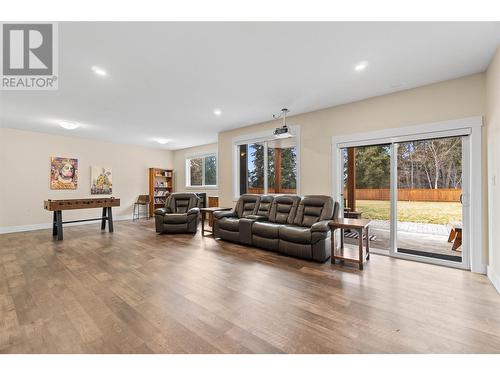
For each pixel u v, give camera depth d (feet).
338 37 7.38
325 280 8.85
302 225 13.00
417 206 12.60
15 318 6.25
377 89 11.42
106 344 5.22
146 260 11.25
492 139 8.68
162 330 5.73
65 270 9.88
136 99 12.43
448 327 5.85
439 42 7.63
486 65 9.12
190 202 19.61
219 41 7.55
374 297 7.47
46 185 20.17
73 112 14.47
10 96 11.81
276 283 8.57
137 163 26.50
